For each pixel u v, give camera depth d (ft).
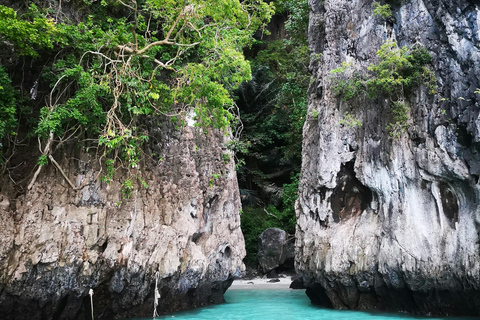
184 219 37.76
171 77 40.24
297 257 43.55
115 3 35.68
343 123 39.34
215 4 30.45
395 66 35.40
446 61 34.14
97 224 30.37
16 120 26.81
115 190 33.04
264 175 88.33
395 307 35.60
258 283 63.05
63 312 28.76
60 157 30.91
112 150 33.83
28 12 29.84
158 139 38.70
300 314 36.14
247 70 30.19
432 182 33.24
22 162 29.86
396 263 33.14
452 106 32.81
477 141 30.32
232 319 33.91
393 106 36.17
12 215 27.25
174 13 32.76
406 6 37.70
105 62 32.27
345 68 40.14
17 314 26.55
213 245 40.96
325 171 39.40
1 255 25.52
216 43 30.91
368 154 37.22
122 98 32.96
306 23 63.52
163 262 34.14
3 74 26.21
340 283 36.96
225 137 47.39
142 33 39.09
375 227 36.22
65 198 30.01
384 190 35.76
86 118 29.09
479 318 30.63
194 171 40.45
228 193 45.11
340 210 39.83
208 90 30.71
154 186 36.83
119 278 30.89
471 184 31.04
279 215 78.48
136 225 33.32
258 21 39.47
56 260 27.35
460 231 31.27
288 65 73.92
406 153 34.91
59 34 28.43
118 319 32.40
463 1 33.14
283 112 84.48
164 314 35.65
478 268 29.40
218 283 42.16
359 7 41.34
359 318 32.78
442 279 31.14
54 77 30.76
